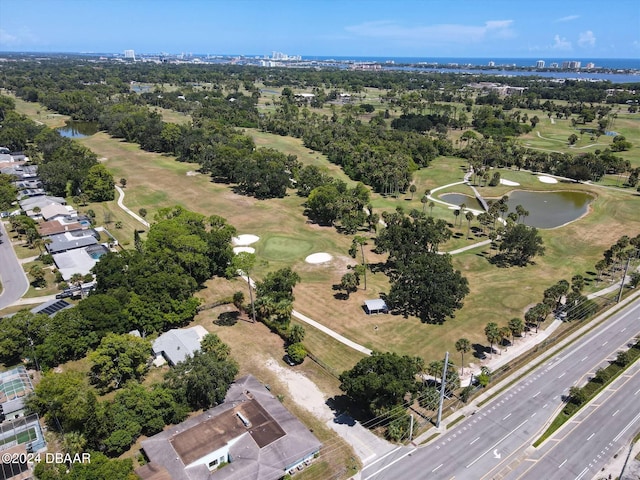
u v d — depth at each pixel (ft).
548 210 526.16
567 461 196.65
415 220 414.21
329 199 460.96
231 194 559.38
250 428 199.31
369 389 206.59
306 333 286.46
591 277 361.71
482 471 191.01
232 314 308.81
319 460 194.70
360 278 357.82
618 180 627.87
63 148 616.39
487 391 238.68
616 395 236.43
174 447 189.26
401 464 193.36
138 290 287.28
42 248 395.14
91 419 191.52
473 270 374.84
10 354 249.34
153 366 252.21
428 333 288.30
